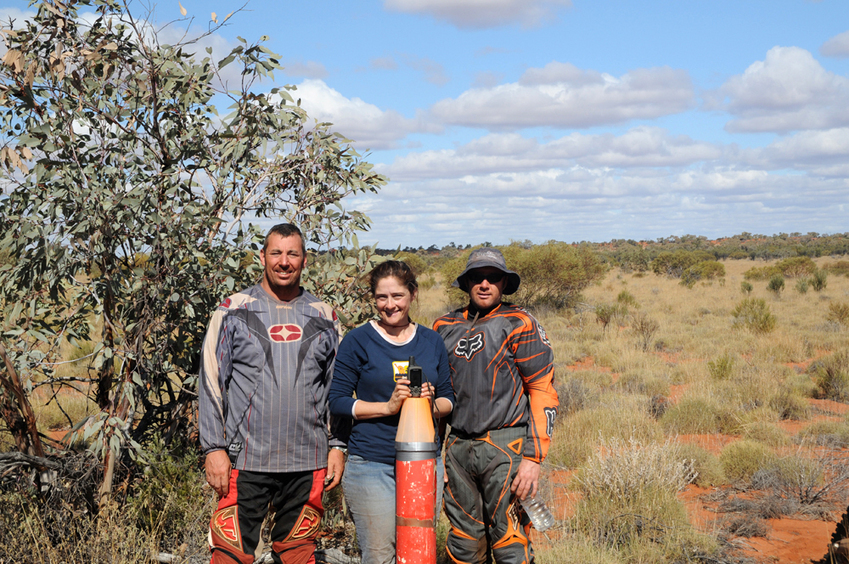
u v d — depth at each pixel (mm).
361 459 2865
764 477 6281
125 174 4203
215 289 4289
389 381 2840
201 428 2816
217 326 2850
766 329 17844
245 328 2826
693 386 10758
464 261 23688
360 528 2893
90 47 4148
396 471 2686
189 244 4086
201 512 3912
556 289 26719
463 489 3129
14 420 4035
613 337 17625
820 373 11477
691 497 6094
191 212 4027
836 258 89312
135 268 4105
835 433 8086
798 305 27719
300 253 2908
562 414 8922
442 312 21969
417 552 2619
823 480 6312
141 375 4281
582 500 5520
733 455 6867
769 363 13102
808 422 9086
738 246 144375
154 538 3730
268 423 2789
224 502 2854
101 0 4168
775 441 7770
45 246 3656
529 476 2984
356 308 4656
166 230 4059
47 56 4047
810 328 19688
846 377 11031
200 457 4613
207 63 4297
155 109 4238
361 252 4492
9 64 3779
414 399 2709
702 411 8828
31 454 4039
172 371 4449
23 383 4090
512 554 3023
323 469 2975
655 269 56531
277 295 2955
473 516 3141
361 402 2830
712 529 5082
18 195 3973
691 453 6738
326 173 4652
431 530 2654
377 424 2846
